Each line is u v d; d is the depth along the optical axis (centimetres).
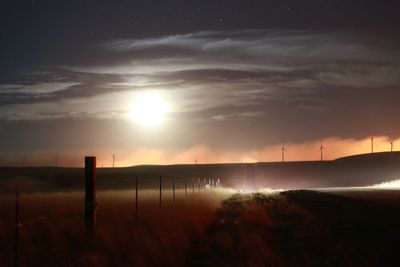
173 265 1498
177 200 3512
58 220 2072
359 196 4881
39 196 3647
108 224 2000
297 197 4822
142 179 11175
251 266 1457
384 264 1467
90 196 1747
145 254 1554
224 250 1739
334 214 2983
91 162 1742
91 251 1559
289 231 2261
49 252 1569
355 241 1902
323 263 1491
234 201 4378
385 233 2127
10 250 1546
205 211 2873
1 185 6944
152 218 2298
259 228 2333
